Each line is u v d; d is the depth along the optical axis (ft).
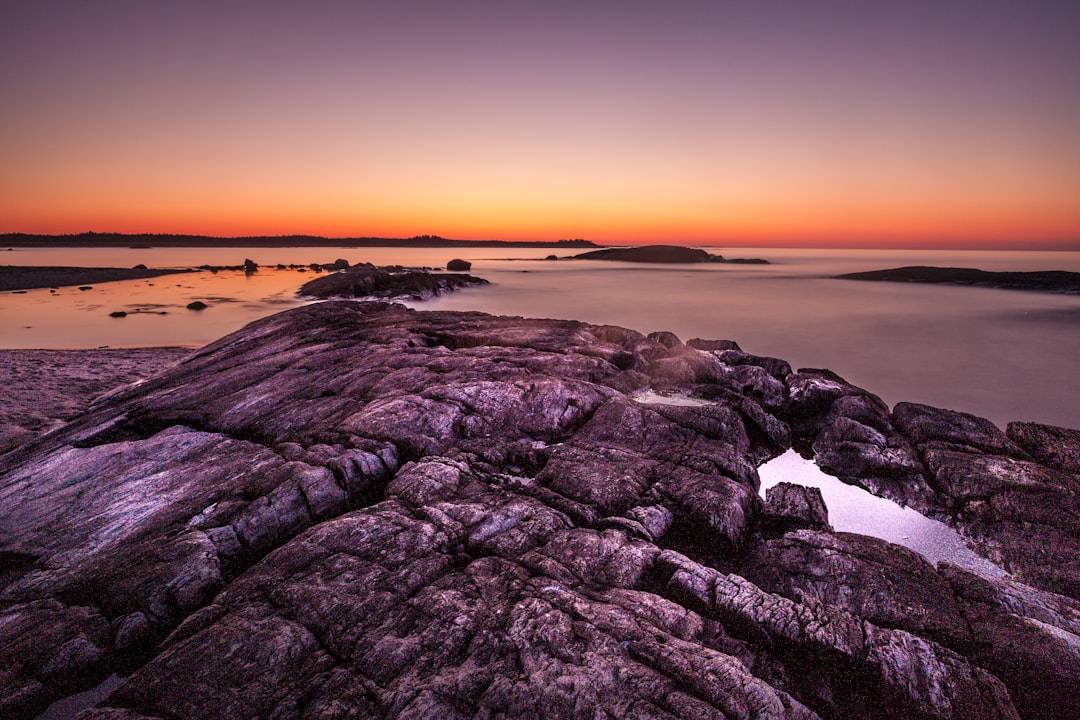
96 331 104.78
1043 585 25.11
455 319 69.05
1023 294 173.17
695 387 47.11
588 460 32.01
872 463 36.09
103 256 488.02
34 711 18.90
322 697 16.44
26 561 26.35
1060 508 29.17
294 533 26.99
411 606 19.98
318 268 329.31
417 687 16.44
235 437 38.47
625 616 19.08
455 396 39.01
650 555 23.18
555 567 22.09
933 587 22.48
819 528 28.50
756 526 28.81
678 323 123.13
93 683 20.08
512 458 33.37
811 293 188.03
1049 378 73.41
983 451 36.32
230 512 26.89
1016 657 18.84
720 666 16.76
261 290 188.14
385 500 27.63
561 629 18.47
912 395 66.23
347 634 18.81
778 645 19.36
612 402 39.55
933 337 103.81
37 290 179.11
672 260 459.73
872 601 21.88
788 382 50.47
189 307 138.10
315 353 53.88
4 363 71.31
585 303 161.58
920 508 32.04
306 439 35.68
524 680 16.49
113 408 46.68
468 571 21.90
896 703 17.47
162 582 22.63
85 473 34.22
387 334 59.16
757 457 38.96
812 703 17.60
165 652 18.34
